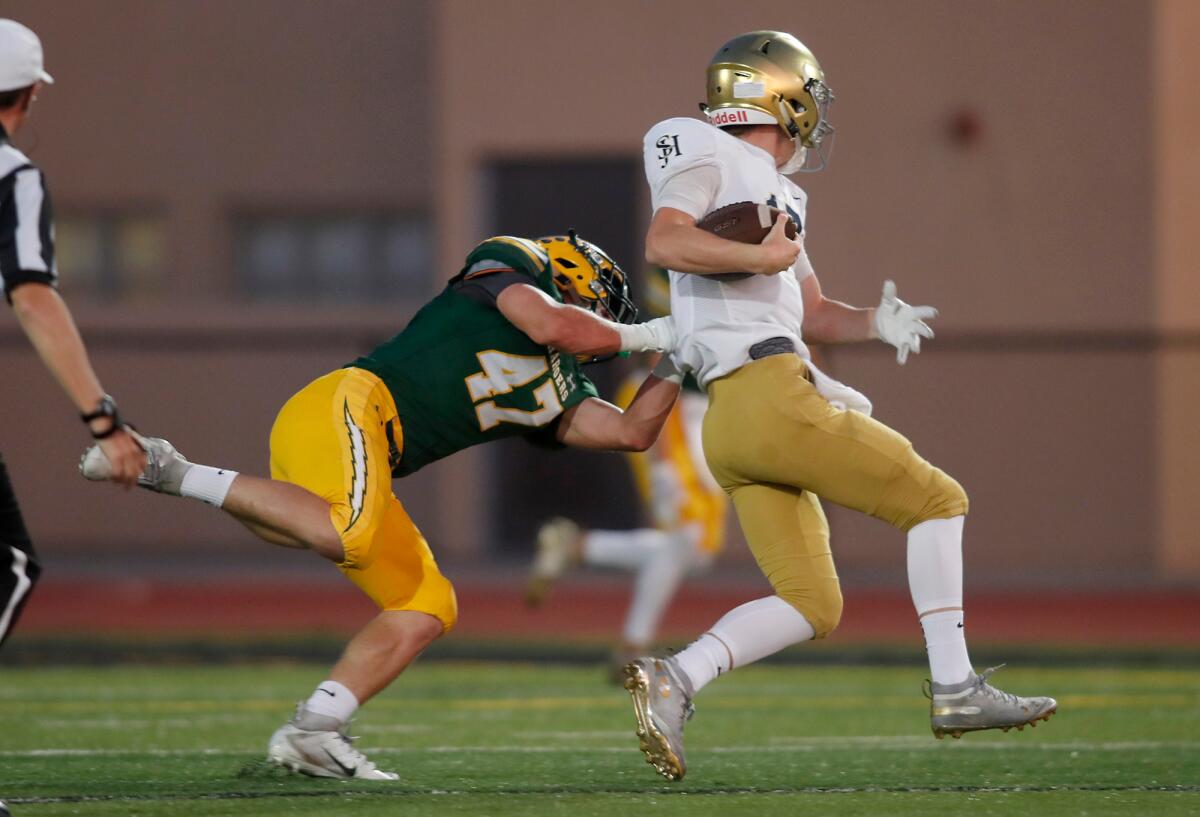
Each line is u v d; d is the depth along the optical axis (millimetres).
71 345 11805
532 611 40844
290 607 41812
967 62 49750
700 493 27797
